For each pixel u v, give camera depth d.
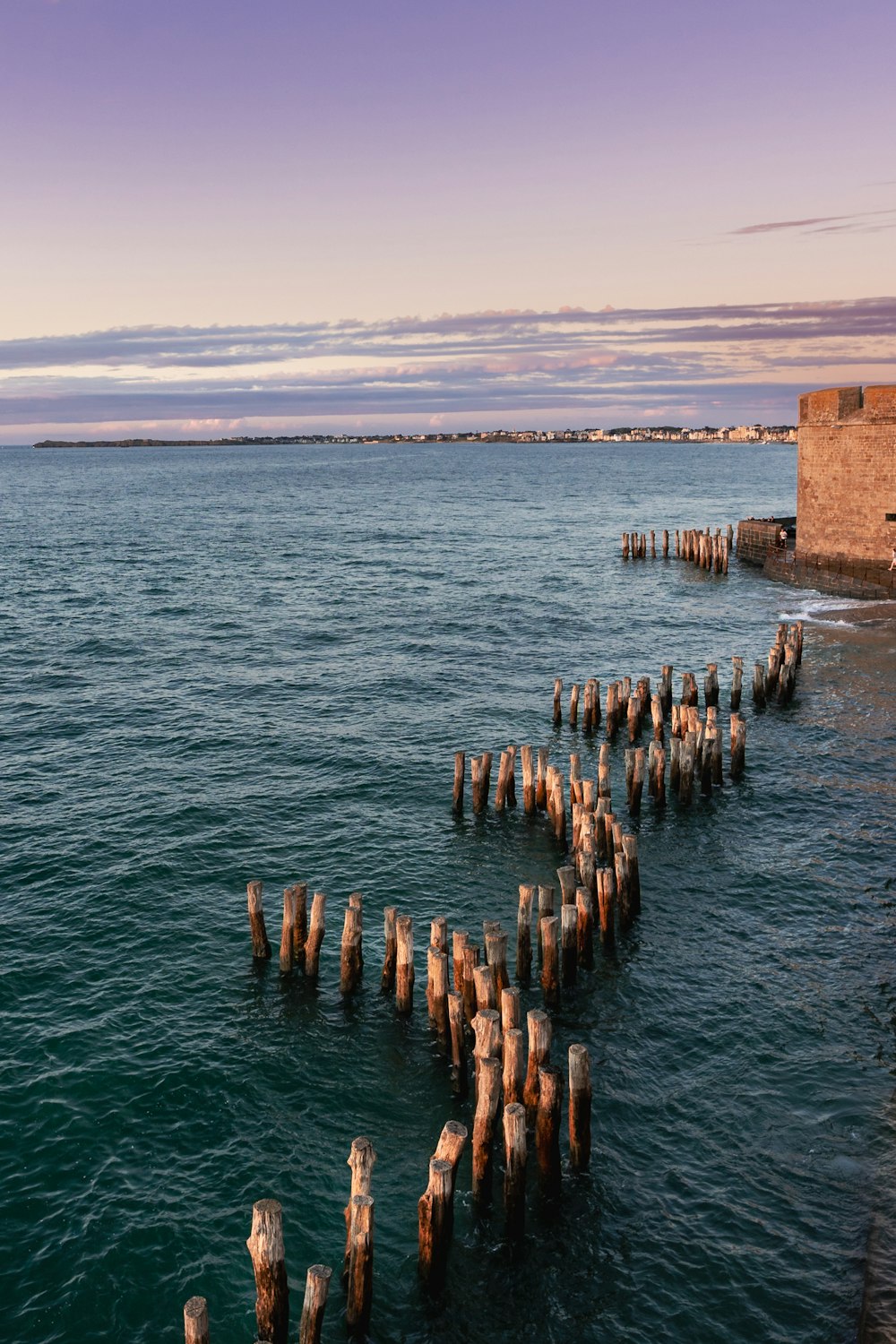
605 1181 14.20
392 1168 14.64
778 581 59.31
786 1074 16.42
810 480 55.16
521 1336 12.00
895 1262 12.68
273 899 22.42
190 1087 16.27
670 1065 16.69
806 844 24.72
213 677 40.69
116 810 27.08
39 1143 15.05
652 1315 12.23
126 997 18.67
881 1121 15.27
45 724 34.50
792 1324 12.08
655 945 20.30
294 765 30.48
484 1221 13.48
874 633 45.31
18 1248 13.27
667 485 171.38
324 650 45.44
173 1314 12.42
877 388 50.09
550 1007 18.09
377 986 19.03
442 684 39.62
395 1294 12.52
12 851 24.56
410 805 27.42
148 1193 14.20
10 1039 17.41
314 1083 16.36
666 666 34.09
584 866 20.73
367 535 93.62
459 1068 16.06
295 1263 13.04
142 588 62.38
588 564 71.56
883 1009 18.19
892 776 28.80
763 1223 13.50
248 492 164.75
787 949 20.19
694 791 27.95
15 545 85.31
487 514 114.50
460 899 22.45
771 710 35.09
